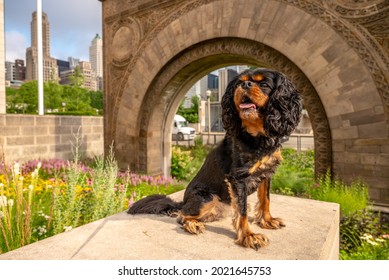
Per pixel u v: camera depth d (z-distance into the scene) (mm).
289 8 5910
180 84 8633
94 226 2486
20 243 2871
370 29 5137
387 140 5012
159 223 2566
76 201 3902
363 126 5234
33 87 33156
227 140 2338
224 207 2459
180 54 7781
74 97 39625
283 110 1924
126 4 8672
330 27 5500
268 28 6176
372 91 5117
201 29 7164
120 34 8875
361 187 5227
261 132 2010
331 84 5523
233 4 6594
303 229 2475
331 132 5598
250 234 2125
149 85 8281
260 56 6578
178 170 9906
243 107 1914
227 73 32688
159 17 7984
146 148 8516
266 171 2246
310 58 5723
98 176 4211
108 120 9391
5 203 2713
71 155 10430
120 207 4016
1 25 9781
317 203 3342
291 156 12383
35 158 9211
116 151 9125
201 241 2186
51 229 3461
